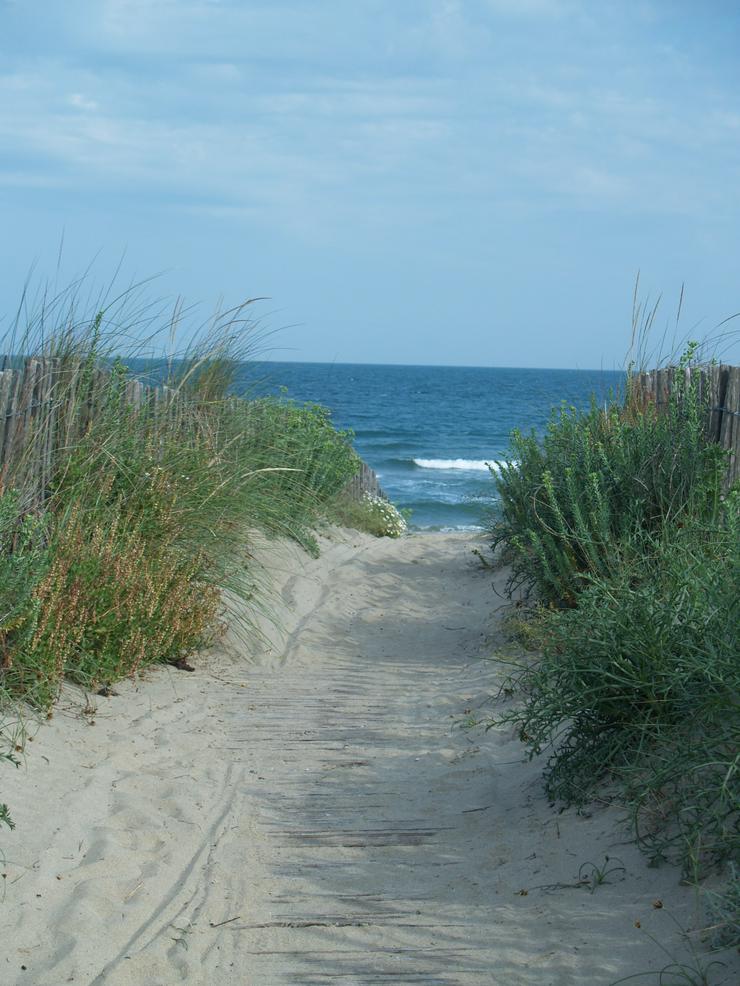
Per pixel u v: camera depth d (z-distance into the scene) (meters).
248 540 8.97
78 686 6.10
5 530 5.68
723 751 3.76
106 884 3.85
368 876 4.04
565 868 3.86
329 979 3.28
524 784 4.86
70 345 7.22
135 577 6.67
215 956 3.45
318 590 9.85
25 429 6.20
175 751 5.46
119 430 7.59
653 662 4.20
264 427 10.52
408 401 67.62
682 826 3.70
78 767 4.96
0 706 5.27
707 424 7.45
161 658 7.12
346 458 13.59
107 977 3.25
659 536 6.52
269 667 7.65
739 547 4.28
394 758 5.52
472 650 8.02
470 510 24.52
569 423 8.52
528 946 3.36
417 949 3.43
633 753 4.32
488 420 55.03
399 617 9.29
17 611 5.34
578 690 4.36
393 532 14.57
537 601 7.82
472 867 4.06
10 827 4.06
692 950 3.11
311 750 5.64
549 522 7.88
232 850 4.30
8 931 3.44
